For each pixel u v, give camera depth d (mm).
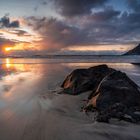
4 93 11336
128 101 7430
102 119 6285
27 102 9164
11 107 8344
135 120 6246
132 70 27875
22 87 13305
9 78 18438
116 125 5918
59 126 6008
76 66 35719
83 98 9625
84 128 5727
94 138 5082
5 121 6609
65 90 11211
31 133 5613
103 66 12578
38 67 33438
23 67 33594
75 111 7609
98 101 7535
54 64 42906
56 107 8203
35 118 6859
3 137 5398
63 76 19625
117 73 9414
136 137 5059
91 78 11461
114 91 7797
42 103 8922
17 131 5777
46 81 16078
